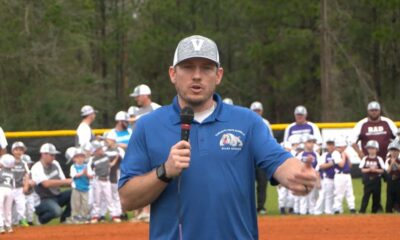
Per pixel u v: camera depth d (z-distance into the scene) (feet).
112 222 62.28
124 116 66.28
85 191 63.87
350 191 67.72
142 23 173.37
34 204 64.23
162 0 165.48
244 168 20.35
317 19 159.63
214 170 20.12
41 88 154.20
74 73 161.17
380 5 150.10
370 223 57.62
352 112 162.20
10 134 90.38
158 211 20.35
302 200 67.77
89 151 64.34
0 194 56.65
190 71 20.30
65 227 59.41
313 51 157.89
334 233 53.72
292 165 19.84
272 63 162.20
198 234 20.06
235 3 162.91
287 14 157.48
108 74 178.60
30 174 65.57
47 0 152.25
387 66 168.04
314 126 70.54
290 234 53.52
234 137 20.27
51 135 90.94
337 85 160.35
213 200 20.04
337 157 67.41
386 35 153.07
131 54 170.91
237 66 175.22
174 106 20.74
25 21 148.87
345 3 161.58
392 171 66.74
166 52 167.94
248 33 169.48
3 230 56.49
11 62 151.02
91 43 171.63
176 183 20.16
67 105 155.12
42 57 153.89
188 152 19.34
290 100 170.09
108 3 175.73
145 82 174.09
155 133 20.57
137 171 20.52
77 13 162.20
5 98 151.84
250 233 20.52
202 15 169.27
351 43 162.81
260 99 170.71
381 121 69.51
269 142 20.31
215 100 20.97
